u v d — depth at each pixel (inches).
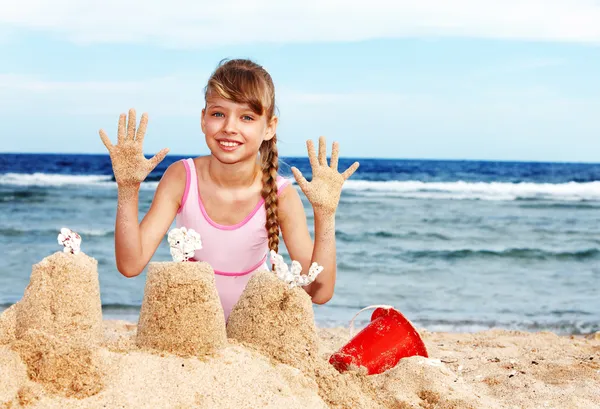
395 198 1062.4
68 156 2390.5
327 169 137.1
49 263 117.7
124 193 129.9
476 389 173.8
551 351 239.3
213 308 118.0
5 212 804.0
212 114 138.7
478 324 324.8
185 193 149.6
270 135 148.2
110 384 105.7
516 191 1194.6
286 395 111.1
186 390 106.4
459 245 613.9
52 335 110.7
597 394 174.7
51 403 100.9
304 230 156.6
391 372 153.9
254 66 144.3
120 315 317.4
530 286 428.1
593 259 547.2
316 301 144.2
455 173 1723.7
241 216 151.0
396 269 484.4
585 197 1120.8
